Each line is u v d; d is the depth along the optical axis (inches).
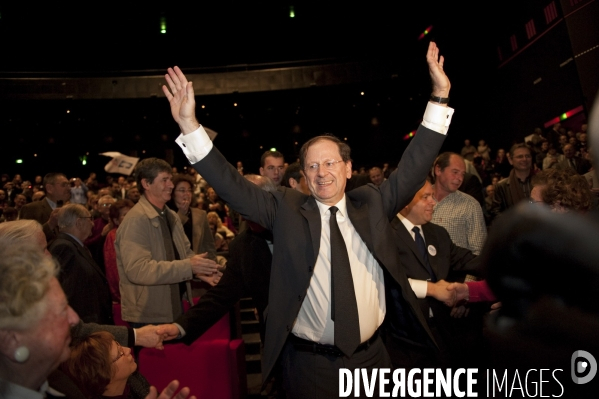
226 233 286.4
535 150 421.1
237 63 796.0
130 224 116.7
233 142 861.2
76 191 455.5
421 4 652.1
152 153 815.7
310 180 74.7
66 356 45.3
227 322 139.9
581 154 339.9
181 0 649.6
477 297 92.0
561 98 499.8
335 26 730.2
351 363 73.0
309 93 740.0
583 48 454.9
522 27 543.2
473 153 525.3
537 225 25.0
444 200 135.6
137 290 116.7
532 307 26.5
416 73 668.7
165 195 123.2
